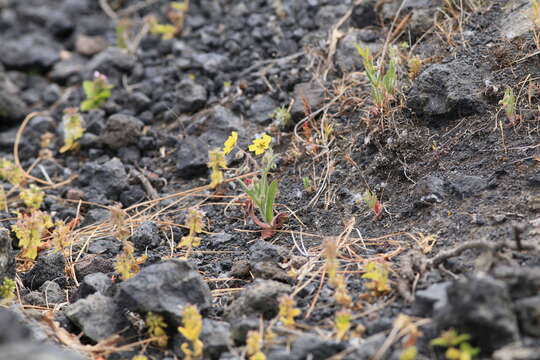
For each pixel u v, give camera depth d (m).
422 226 3.19
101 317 2.88
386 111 3.74
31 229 3.47
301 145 4.09
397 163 3.56
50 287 3.34
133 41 5.92
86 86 5.05
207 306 2.87
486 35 3.98
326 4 5.25
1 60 6.06
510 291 2.48
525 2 4.04
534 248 2.66
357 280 2.98
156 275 2.84
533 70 3.59
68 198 4.30
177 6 5.72
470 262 2.81
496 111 3.49
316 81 4.48
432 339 2.50
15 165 4.52
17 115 5.37
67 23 6.43
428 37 4.32
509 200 3.06
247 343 2.66
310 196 3.75
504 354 2.27
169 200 4.11
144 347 2.83
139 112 5.00
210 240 3.64
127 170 4.50
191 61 5.22
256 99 4.64
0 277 3.15
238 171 4.10
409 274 2.83
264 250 3.29
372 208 3.35
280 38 5.15
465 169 3.32
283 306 2.71
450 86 3.62
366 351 2.51
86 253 3.66
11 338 2.46
